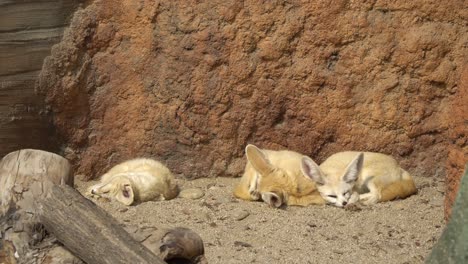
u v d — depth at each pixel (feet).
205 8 68.54
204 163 71.41
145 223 60.39
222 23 68.64
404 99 69.82
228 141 71.00
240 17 68.49
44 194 41.14
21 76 67.15
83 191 68.33
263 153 67.26
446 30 68.59
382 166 67.21
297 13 68.39
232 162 71.56
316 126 70.59
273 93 69.82
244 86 69.67
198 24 68.69
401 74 69.51
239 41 68.80
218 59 69.10
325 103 70.03
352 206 64.59
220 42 68.85
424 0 68.08
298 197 66.13
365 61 69.10
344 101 69.82
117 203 64.44
